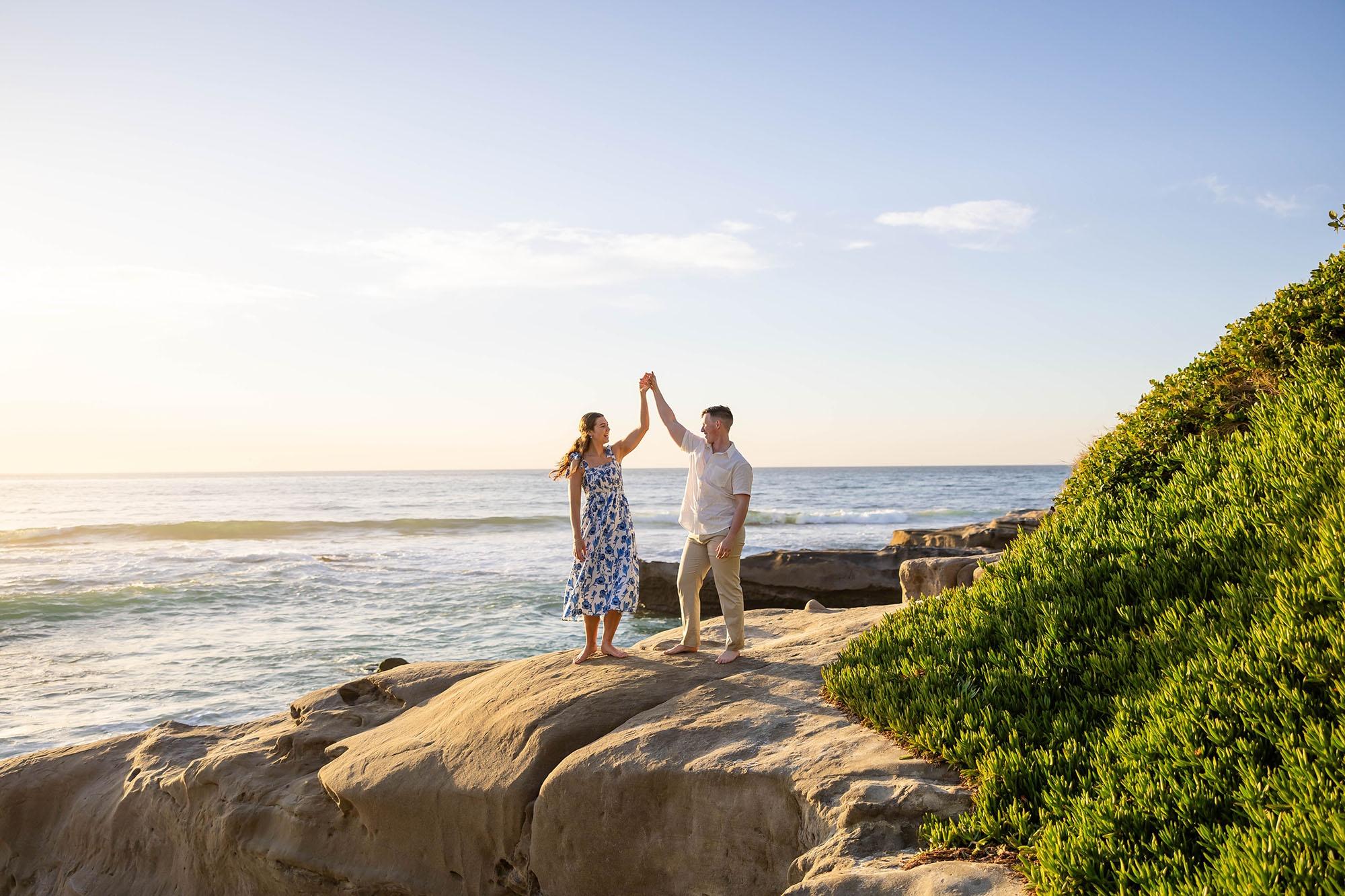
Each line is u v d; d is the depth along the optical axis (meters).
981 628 5.88
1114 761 4.20
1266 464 6.16
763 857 4.88
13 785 8.84
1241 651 4.38
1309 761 3.60
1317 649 4.09
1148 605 5.34
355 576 28.73
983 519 53.66
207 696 14.76
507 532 47.84
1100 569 5.99
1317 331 7.88
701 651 7.57
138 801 8.25
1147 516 6.50
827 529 48.28
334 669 16.59
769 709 5.81
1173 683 4.42
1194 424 8.20
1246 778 3.60
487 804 6.04
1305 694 3.86
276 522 47.19
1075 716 4.64
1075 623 5.57
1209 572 5.38
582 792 5.56
